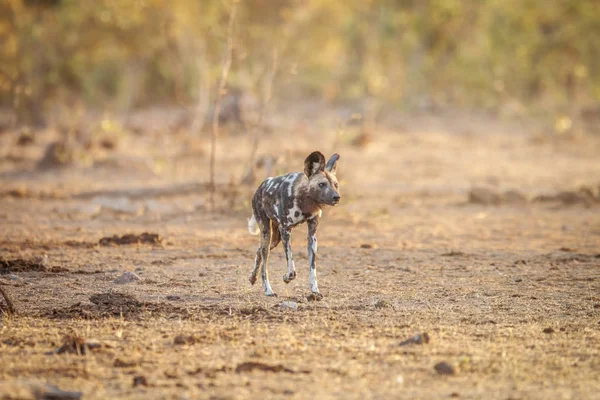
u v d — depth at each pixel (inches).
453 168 1476.4
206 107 2060.8
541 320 517.0
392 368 412.5
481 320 514.6
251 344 456.1
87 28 2266.2
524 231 906.7
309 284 580.7
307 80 2650.1
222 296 580.7
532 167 1514.5
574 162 1594.5
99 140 1626.5
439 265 705.6
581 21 2513.5
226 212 991.0
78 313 524.4
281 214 559.2
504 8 2519.7
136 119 2326.5
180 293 590.2
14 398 354.0
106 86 2652.6
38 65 2119.8
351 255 752.3
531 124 2269.9
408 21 2559.1
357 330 487.2
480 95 2536.9
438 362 415.5
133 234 809.5
